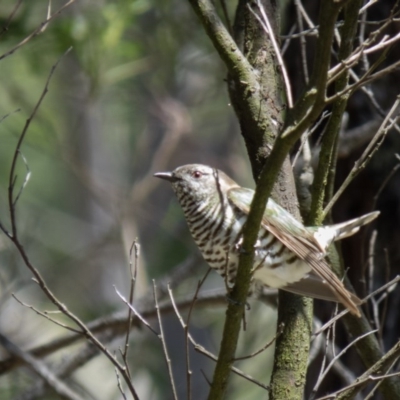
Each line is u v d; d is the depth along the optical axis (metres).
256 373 15.28
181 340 16.59
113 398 14.41
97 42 14.10
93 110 19.47
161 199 20.58
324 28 5.86
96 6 14.97
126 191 17.72
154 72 17.33
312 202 7.98
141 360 15.50
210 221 8.12
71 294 19.52
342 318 8.68
